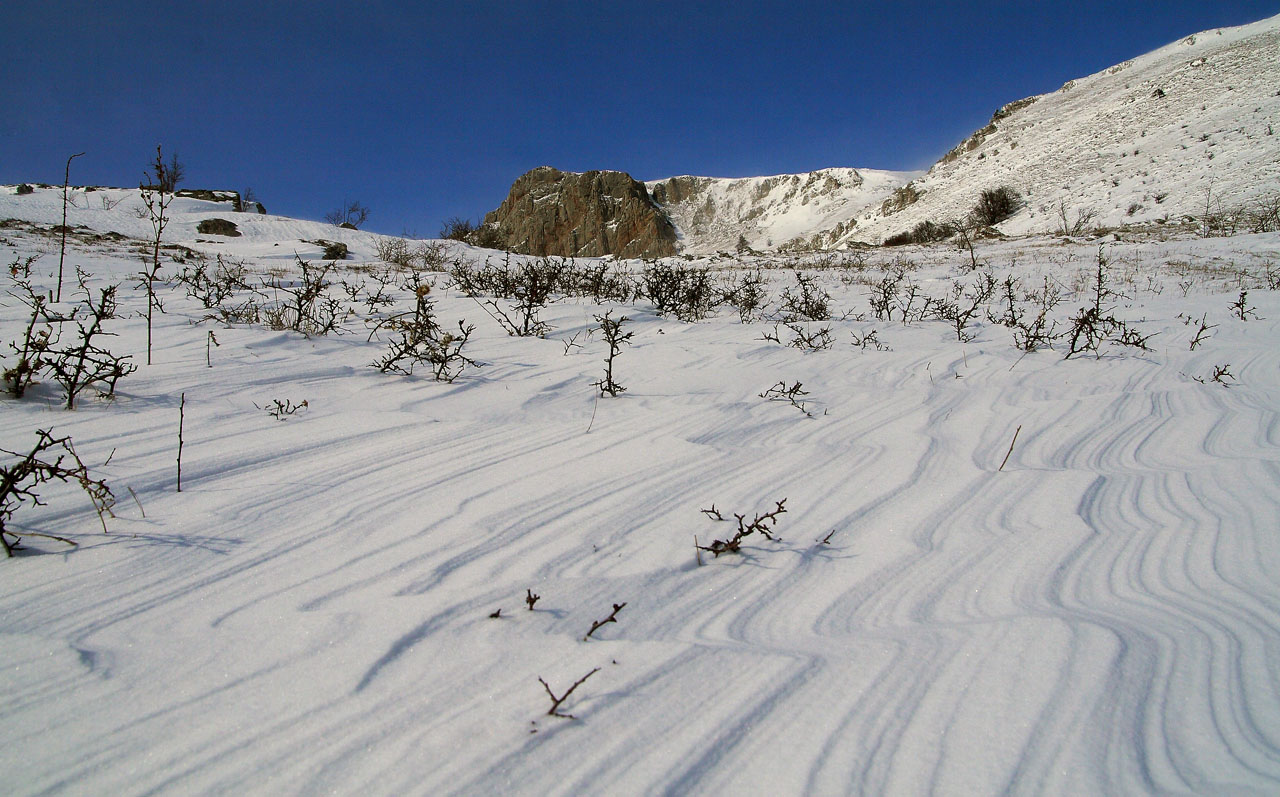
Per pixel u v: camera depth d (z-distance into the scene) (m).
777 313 9.21
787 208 140.38
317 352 5.47
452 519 2.65
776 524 2.69
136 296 7.95
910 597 2.12
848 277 15.48
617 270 14.91
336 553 2.36
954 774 1.36
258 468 3.10
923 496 2.95
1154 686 1.59
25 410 3.54
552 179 138.00
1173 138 46.22
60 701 1.59
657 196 156.88
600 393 4.66
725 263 22.31
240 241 26.09
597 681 1.67
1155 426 3.89
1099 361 5.71
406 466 3.20
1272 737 1.39
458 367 5.28
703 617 2.04
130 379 4.27
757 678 1.69
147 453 3.14
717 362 5.71
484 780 1.35
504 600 2.08
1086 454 3.49
